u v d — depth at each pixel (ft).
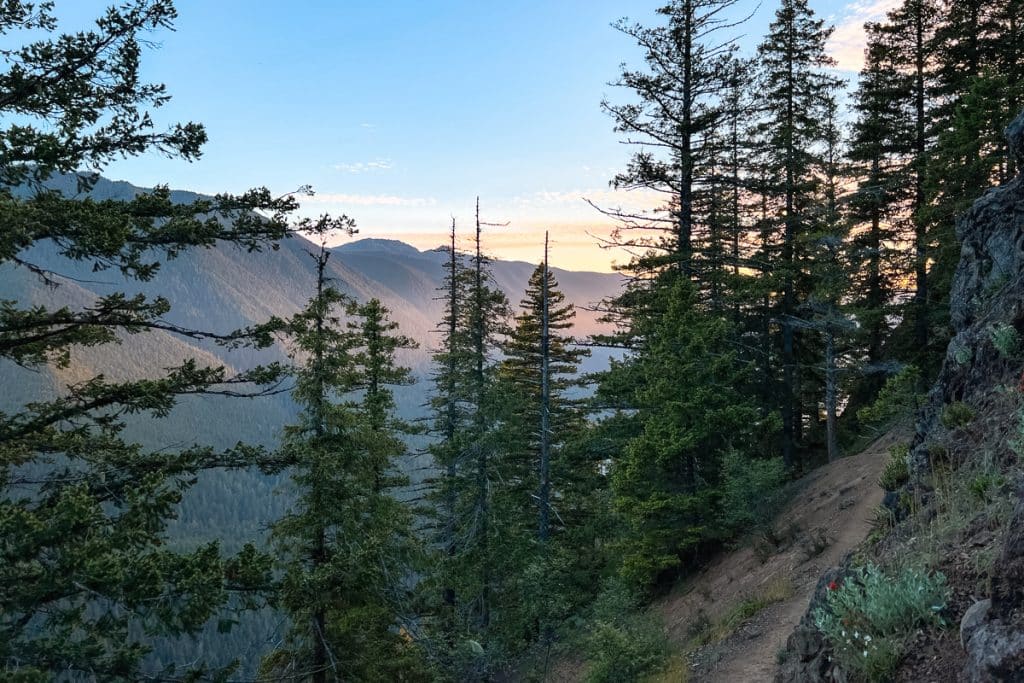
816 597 25.48
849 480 61.57
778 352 103.96
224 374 31.76
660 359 70.13
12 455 27.76
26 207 23.43
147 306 29.35
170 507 23.29
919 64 92.43
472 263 91.35
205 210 30.07
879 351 99.55
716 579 60.18
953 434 27.09
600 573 82.64
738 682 35.40
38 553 20.27
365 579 41.14
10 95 25.62
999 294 31.81
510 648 70.38
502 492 79.82
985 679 13.60
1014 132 36.99
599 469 93.66
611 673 42.34
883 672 16.69
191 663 23.81
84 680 19.74
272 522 48.62
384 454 55.31
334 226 32.12
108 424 30.45
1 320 26.53
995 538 17.87
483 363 91.66
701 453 68.95
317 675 47.39
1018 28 82.69
